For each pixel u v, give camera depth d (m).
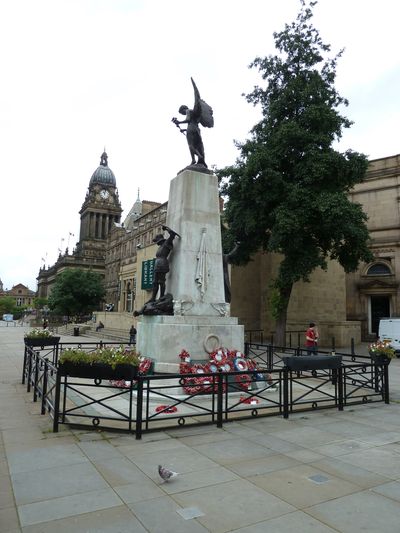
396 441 6.38
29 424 7.11
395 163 36.03
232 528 3.67
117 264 78.25
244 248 25.73
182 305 10.26
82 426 6.81
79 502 4.14
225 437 6.46
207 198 11.29
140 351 10.76
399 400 9.80
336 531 3.64
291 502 4.21
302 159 23.56
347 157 23.42
